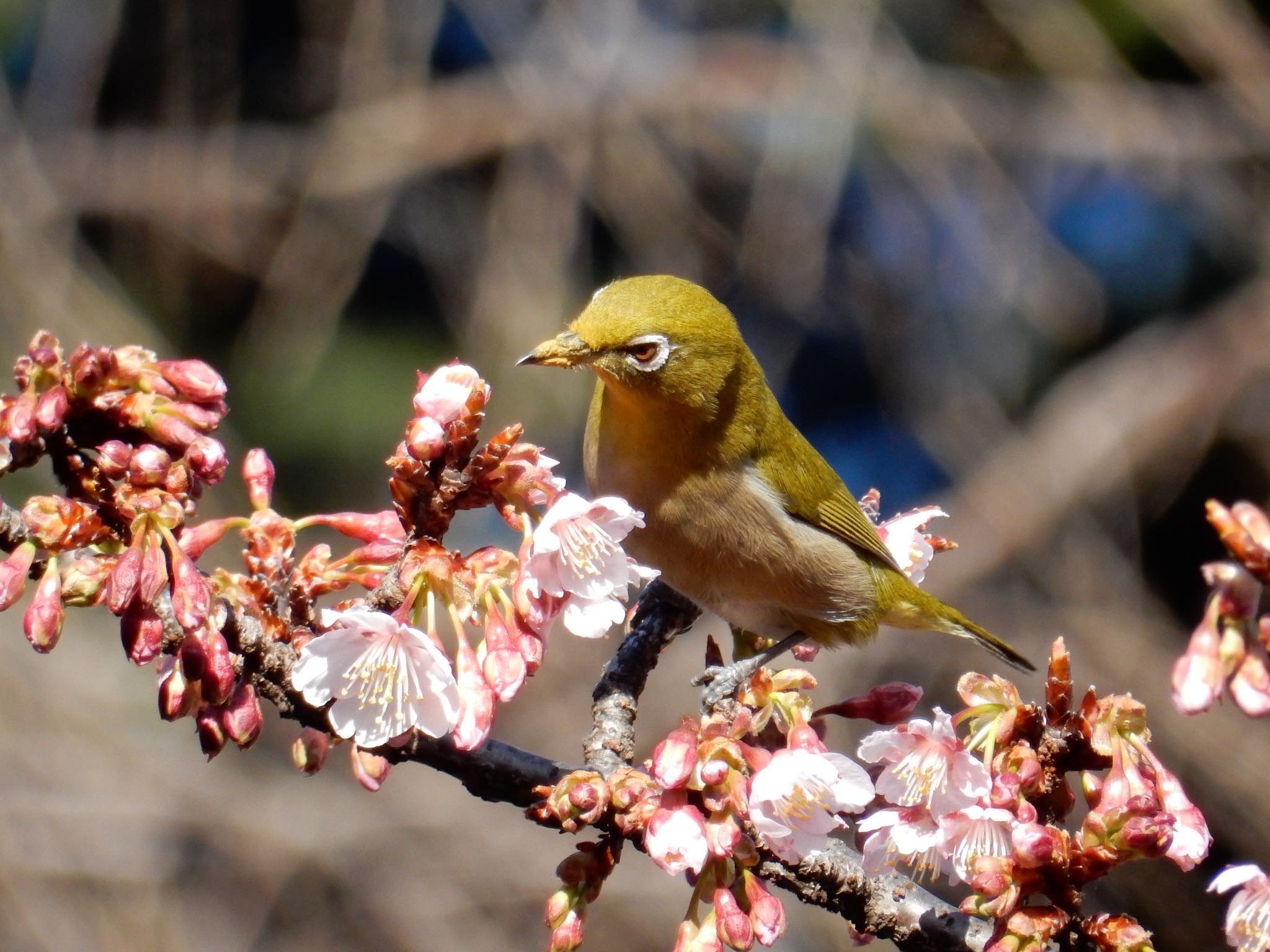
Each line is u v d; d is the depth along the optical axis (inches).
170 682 163.2
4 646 544.4
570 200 634.8
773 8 683.4
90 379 166.2
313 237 644.7
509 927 549.3
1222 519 156.0
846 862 189.8
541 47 649.0
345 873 549.0
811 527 259.4
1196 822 167.3
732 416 241.9
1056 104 695.1
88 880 520.7
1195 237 727.7
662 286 239.1
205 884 542.9
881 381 697.6
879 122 645.3
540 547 161.8
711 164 667.4
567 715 567.8
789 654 345.4
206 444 167.9
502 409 602.9
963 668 619.2
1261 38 699.4
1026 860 160.4
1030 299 663.8
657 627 220.7
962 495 673.0
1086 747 171.3
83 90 647.1
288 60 698.2
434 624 164.4
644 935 531.2
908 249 689.6
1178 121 695.7
